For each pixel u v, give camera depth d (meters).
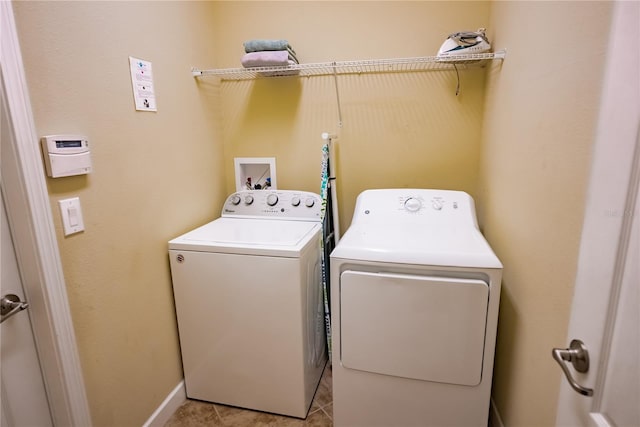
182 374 1.75
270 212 1.99
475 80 1.83
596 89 0.74
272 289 1.50
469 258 1.21
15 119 0.92
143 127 1.43
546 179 1.01
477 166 1.91
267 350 1.58
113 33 1.26
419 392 1.34
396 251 1.27
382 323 1.29
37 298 1.03
